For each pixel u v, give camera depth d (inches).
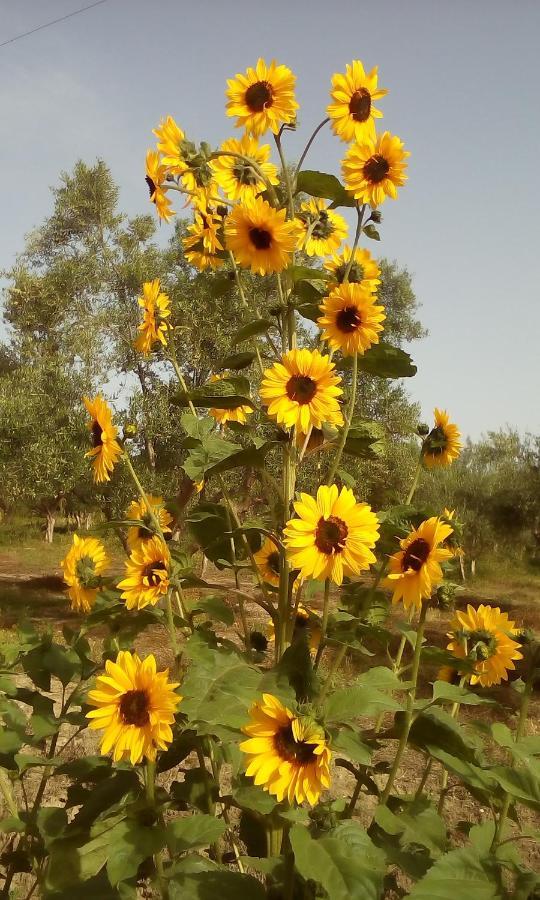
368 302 89.2
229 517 104.7
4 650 102.4
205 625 101.1
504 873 113.7
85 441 725.3
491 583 874.1
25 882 127.4
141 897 107.3
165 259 870.4
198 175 102.1
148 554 89.8
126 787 87.1
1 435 713.0
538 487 980.6
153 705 72.1
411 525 88.0
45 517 1087.0
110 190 979.9
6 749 94.3
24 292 953.5
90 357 813.2
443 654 83.7
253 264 91.8
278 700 69.4
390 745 244.1
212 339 572.7
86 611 105.3
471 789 83.7
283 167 99.8
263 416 105.0
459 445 101.5
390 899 116.5
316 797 66.6
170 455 673.6
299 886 75.3
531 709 268.1
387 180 96.9
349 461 576.4
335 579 76.4
